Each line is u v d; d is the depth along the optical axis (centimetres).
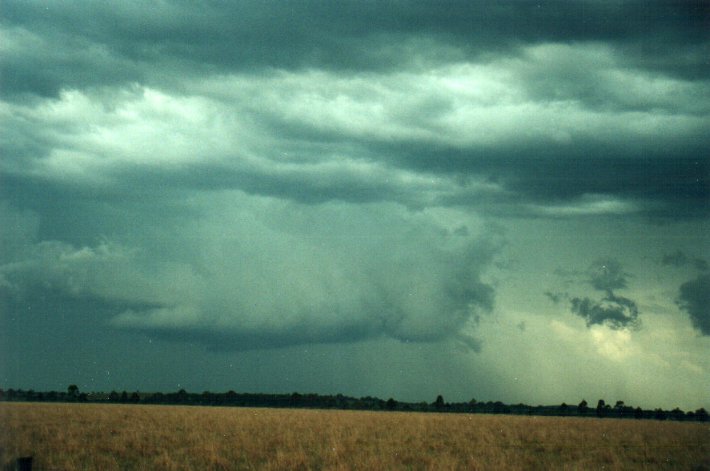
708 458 2759
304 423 4628
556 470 2178
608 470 2322
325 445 2833
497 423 5444
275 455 2372
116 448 2486
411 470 2105
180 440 2923
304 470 2041
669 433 4541
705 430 5078
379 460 2203
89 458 2202
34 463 2016
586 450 3019
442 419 6106
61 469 1930
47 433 3030
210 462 2142
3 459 2064
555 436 3909
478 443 3153
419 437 3450
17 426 3425
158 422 4284
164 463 2077
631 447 3284
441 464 2105
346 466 2028
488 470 2127
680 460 2684
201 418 5006
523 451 2856
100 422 4138
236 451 2459
